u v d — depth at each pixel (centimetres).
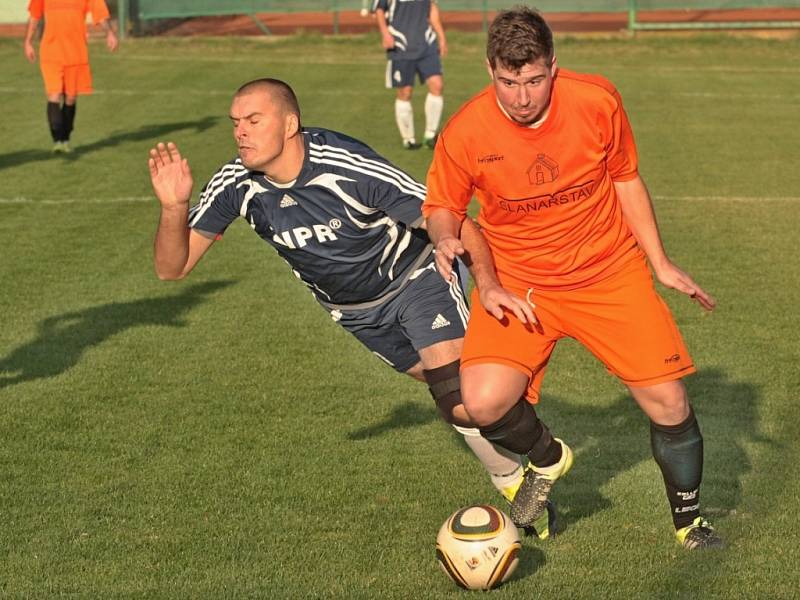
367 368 1762
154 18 7012
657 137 3872
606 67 5725
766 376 1702
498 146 1077
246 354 1830
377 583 1098
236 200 1195
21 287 2217
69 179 3241
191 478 1365
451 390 1202
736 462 1394
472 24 7325
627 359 1129
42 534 1221
